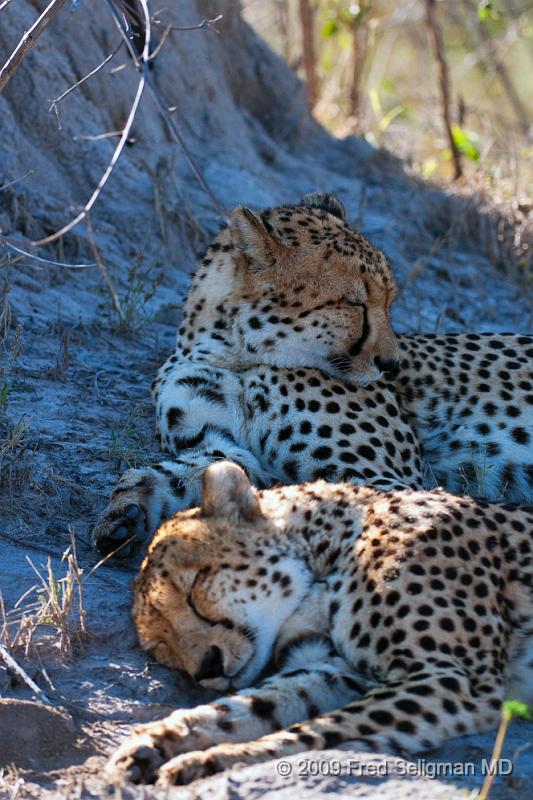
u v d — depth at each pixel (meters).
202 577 7.50
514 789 6.38
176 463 9.72
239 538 7.71
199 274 10.84
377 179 18.08
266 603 7.58
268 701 6.97
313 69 21.97
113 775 6.43
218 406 10.27
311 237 10.40
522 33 26.48
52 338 12.19
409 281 14.98
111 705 7.18
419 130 22.30
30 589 8.03
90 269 13.48
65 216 13.66
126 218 14.27
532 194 18.42
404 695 6.86
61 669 7.45
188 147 15.93
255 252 10.27
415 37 28.34
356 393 10.30
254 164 16.48
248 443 10.23
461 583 7.40
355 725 6.68
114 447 10.33
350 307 10.27
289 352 10.25
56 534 9.08
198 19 17.05
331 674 7.21
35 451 10.12
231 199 15.30
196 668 7.37
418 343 11.18
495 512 7.94
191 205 15.01
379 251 10.77
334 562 7.73
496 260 16.47
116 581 8.55
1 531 8.94
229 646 7.44
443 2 26.58
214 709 6.85
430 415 10.84
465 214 16.95
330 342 10.25
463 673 7.09
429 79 27.47
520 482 10.82
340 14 22.11
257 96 18.45
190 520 7.82
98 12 14.99
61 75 14.34
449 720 6.83
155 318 13.11
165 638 7.51
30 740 6.66
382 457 10.05
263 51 18.56
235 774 6.30
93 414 11.02
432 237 16.89
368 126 21.66
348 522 7.80
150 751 6.53
